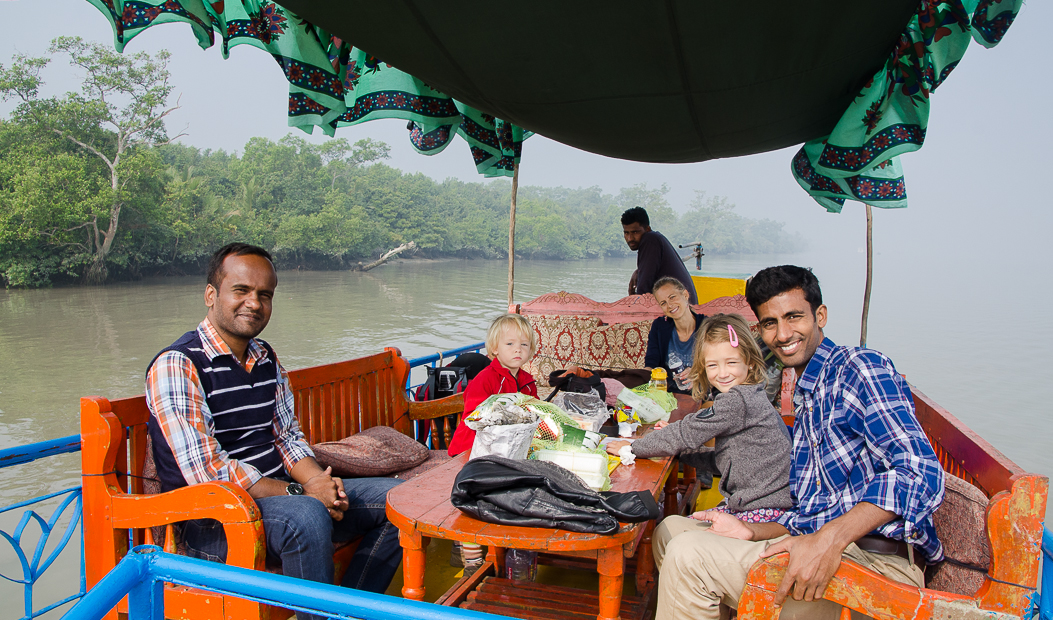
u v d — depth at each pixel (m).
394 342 37.09
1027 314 64.69
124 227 57.03
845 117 3.00
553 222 132.00
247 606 1.77
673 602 1.73
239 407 2.25
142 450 2.22
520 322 2.83
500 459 1.83
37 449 2.26
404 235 100.94
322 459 2.61
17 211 48.56
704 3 2.27
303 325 42.09
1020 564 1.30
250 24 2.83
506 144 4.48
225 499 1.85
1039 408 25.14
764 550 1.58
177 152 83.62
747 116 3.26
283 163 86.81
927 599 1.38
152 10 2.58
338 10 2.34
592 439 2.29
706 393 2.52
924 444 1.58
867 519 1.51
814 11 2.34
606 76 2.80
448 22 2.40
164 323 40.56
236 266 2.18
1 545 10.91
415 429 3.79
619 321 5.06
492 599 2.38
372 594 1.19
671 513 2.99
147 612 1.30
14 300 46.62
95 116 55.62
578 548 1.63
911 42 2.69
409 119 3.59
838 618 1.61
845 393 1.73
